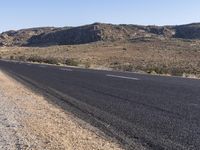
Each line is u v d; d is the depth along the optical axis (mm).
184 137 8828
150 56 107875
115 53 123562
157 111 12359
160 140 8602
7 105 14852
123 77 28688
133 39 164750
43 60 76375
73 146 8328
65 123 10984
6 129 10234
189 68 53688
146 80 25516
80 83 23328
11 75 32031
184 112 12078
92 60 96312
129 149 7977
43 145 8469
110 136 9172
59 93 18500
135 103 14258
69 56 118375
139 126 10133
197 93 17375
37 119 11711
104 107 13539
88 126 10438
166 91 18281
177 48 125125
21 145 8492
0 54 152000
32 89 20875
